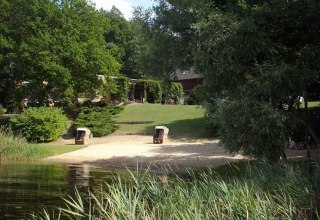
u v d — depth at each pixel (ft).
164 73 76.48
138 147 89.15
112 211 24.16
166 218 24.98
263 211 26.89
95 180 53.47
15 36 123.24
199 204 27.35
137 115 130.62
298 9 44.83
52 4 123.13
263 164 39.09
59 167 67.77
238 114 43.21
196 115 127.85
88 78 125.29
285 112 44.60
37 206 37.68
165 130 96.73
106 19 136.46
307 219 27.50
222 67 44.24
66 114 122.62
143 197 28.12
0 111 119.14
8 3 121.08
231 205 27.50
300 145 67.87
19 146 80.02
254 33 44.24
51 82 118.52
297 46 47.93
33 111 103.60
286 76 42.11
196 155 75.05
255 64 43.52
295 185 32.78
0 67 123.03
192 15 60.85
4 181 51.80
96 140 104.73
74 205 26.63
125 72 270.46
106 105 126.82
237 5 47.34
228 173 52.80
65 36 118.83
